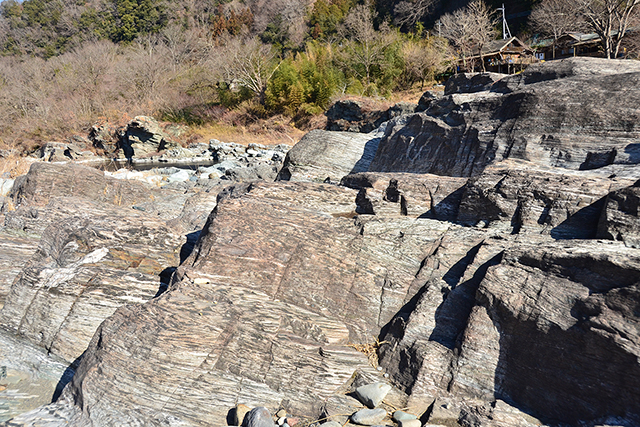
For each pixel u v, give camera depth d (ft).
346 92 131.85
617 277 10.55
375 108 90.53
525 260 12.76
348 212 20.95
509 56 116.98
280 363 13.65
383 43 138.62
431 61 129.59
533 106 21.09
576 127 19.20
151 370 12.80
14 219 28.12
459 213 17.75
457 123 25.79
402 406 12.41
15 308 19.10
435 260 15.70
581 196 14.10
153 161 115.96
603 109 18.71
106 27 295.28
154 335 13.41
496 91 27.71
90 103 162.71
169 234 21.79
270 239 17.29
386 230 17.72
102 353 13.48
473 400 11.98
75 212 26.45
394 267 16.22
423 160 25.76
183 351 13.20
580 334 10.57
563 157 18.76
